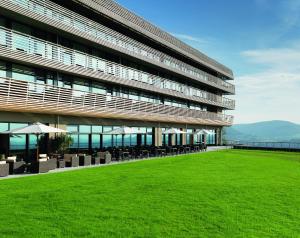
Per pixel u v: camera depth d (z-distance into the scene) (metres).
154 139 42.34
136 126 38.25
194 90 51.09
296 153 47.56
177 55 48.66
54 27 25.73
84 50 31.09
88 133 31.08
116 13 33.03
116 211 10.70
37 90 25.77
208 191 14.37
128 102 34.62
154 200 12.34
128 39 35.28
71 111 26.84
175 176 18.61
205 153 40.97
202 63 53.88
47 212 10.31
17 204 11.12
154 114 39.44
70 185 14.84
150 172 20.19
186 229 9.21
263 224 9.87
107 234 8.61
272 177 19.50
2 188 13.81
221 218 10.33
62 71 27.31
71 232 8.66
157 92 41.66
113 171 20.42
